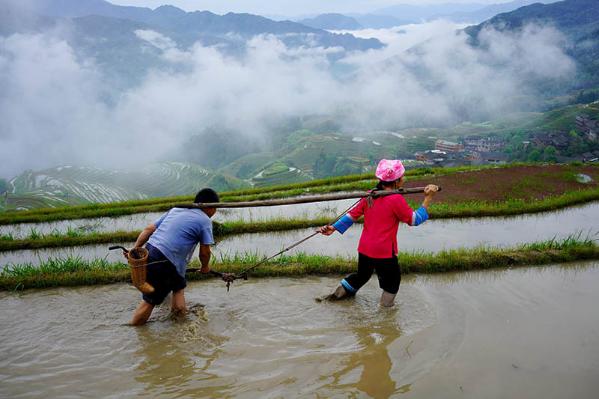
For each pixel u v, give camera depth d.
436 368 5.21
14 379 5.07
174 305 6.49
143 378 5.08
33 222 16.55
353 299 7.22
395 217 6.46
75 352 5.66
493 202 16.30
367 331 6.14
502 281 8.23
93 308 7.07
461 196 17.48
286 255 10.08
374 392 4.78
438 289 7.79
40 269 8.61
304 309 6.88
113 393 4.80
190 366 5.32
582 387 4.85
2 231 15.21
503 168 23.48
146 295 6.16
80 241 12.56
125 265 8.85
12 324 6.47
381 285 6.78
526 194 17.80
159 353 5.62
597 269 8.91
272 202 6.50
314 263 8.74
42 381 5.03
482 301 7.21
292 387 4.89
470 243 11.32
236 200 19.64
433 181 20.39
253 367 5.30
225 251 10.95
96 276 8.24
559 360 5.39
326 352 5.61
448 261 8.84
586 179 20.58
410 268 8.72
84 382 5.00
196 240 6.38
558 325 6.34
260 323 6.43
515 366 5.25
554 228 13.01
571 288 7.84
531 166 24.39
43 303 7.31
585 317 6.62
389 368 5.23
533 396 4.69
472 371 5.14
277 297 7.39
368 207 6.57
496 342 5.82
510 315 6.66
